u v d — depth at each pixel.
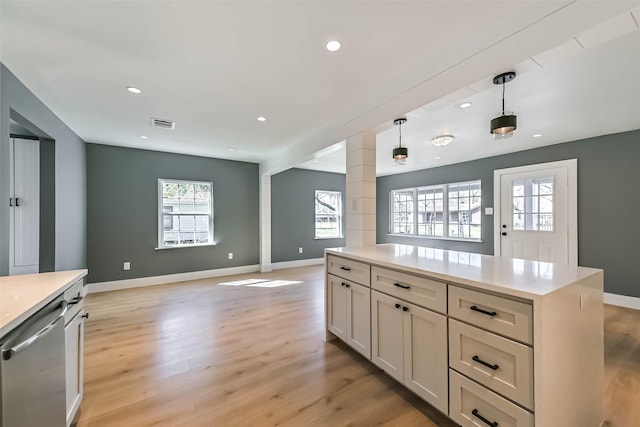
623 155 3.55
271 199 6.15
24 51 1.91
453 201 5.88
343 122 3.17
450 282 1.47
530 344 1.14
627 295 3.52
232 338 2.69
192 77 2.29
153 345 2.54
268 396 1.82
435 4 1.51
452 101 2.06
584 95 2.48
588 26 1.34
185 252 5.11
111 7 1.50
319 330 2.88
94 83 2.37
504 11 1.58
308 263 6.67
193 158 5.21
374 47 1.92
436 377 1.56
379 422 1.59
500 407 1.25
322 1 1.47
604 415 1.61
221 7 1.51
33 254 3.10
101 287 4.35
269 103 2.83
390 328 1.88
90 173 4.29
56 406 1.25
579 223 3.90
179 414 1.65
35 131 2.77
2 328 0.89
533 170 4.41
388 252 2.34
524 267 1.65
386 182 7.43
